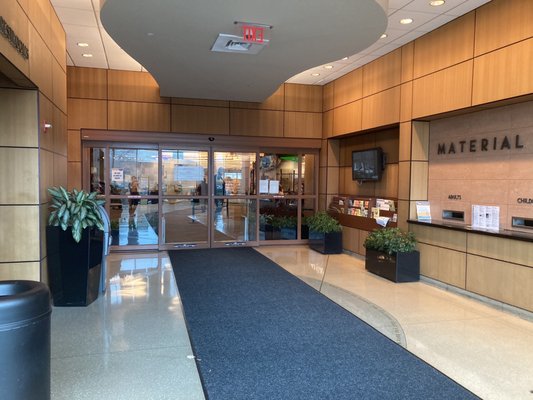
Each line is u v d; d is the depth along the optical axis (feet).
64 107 19.27
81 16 17.58
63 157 19.08
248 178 29.45
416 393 9.48
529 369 10.80
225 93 25.66
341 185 29.99
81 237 15.42
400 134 21.20
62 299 15.43
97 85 25.99
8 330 6.77
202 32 14.80
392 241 19.86
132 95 26.55
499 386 9.90
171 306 15.69
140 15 13.32
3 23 10.82
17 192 14.52
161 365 10.77
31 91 14.52
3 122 14.32
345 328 13.56
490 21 15.74
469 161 18.40
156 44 16.16
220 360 11.11
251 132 28.89
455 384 9.92
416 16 17.19
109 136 26.30
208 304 16.01
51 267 15.39
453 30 17.58
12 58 11.61
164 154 27.71
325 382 9.95
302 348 11.95
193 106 27.68
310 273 21.36
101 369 10.51
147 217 27.71
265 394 9.36
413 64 20.18
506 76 15.10
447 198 19.69
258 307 15.70
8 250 14.51
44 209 15.39
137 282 19.19
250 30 14.24
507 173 16.58
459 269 17.66
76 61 24.44
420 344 12.36
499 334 13.19
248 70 19.97
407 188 20.74
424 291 18.15
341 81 27.43
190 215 28.48
